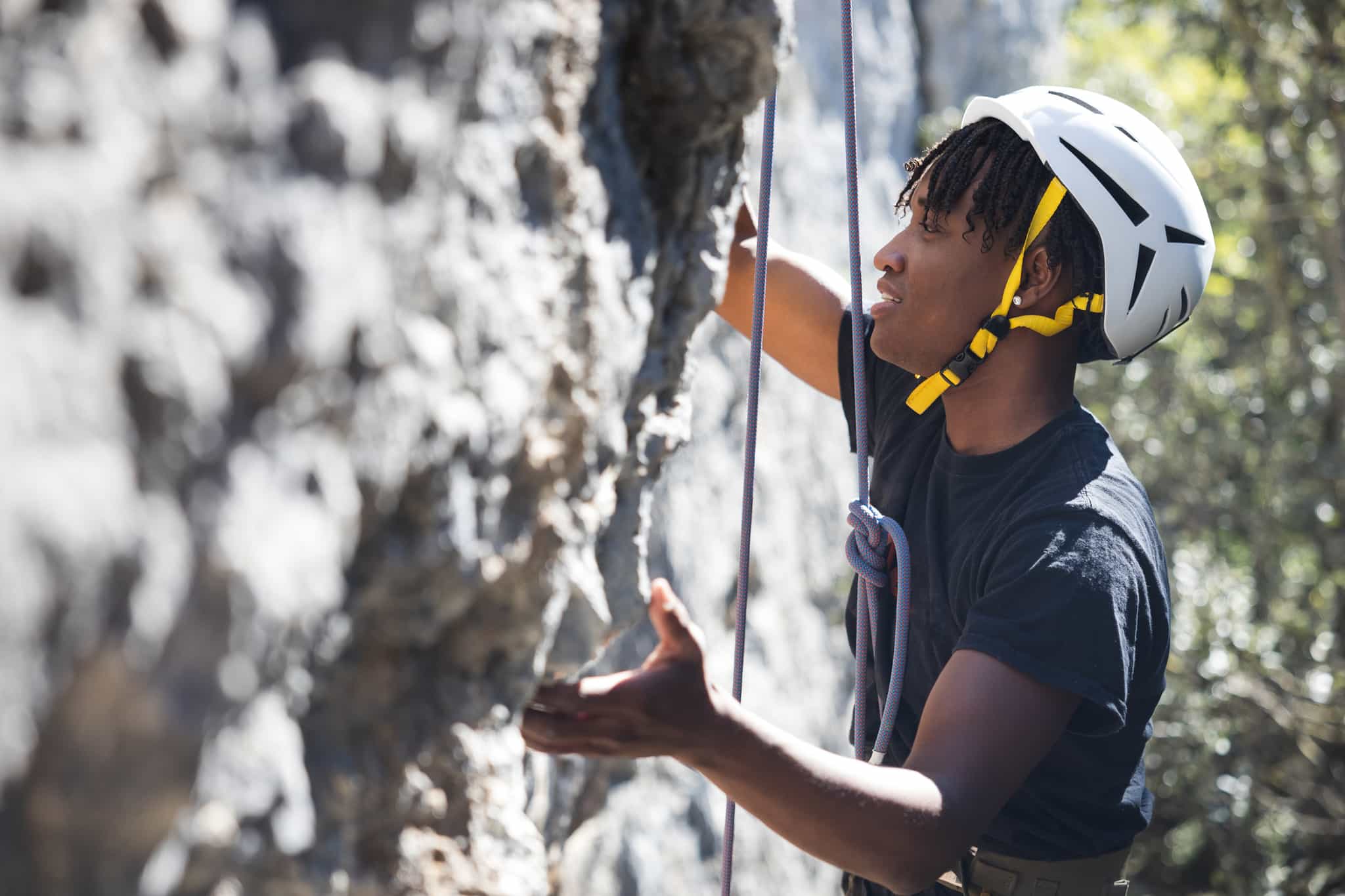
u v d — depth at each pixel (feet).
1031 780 9.73
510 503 6.70
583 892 19.11
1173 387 34.91
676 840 21.72
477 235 6.13
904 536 10.03
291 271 4.18
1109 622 8.50
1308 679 30.04
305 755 6.01
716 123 8.23
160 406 3.74
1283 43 28.27
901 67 36.88
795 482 28.35
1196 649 30.96
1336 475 31.40
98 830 3.94
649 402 8.51
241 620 4.11
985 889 10.06
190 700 3.98
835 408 31.27
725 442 24.61
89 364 3.51
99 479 3.50
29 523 3.25
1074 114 9.50
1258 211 32.09
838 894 28.55
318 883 5.90
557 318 6.82
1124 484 9.37
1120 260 9.41
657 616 6.76
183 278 3.82
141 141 3.70
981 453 9.96
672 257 8.53
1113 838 10.10
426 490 5.84
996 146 9.58
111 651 3.66
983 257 9.61
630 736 7.02
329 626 5.55
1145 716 9.81
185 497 3.92
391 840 6.54
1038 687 8.30
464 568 6.29
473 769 6.80
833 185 31.48
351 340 4.75
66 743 3.74
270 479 4.32
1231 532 33.58
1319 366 32.01
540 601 6.90
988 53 40.29
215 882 4.90
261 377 4.17
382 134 4.68
